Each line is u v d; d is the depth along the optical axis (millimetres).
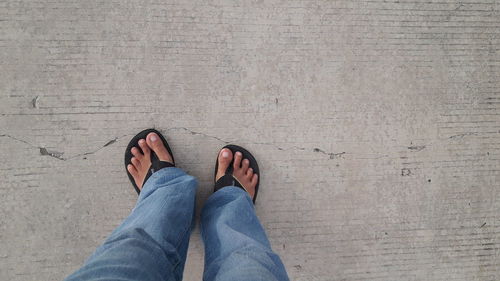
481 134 889
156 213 670
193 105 823
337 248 865
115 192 817
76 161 805
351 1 842
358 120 857
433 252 889
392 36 857
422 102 872
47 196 803
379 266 878
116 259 512
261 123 837
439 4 862
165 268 568
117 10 796
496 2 876
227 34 819
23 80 788
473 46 879
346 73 850
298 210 853
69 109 798
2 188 792
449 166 886
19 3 778
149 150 805
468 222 888
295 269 857
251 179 826
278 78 835
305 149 850
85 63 796
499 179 887
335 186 860
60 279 809
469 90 884
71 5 790
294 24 833
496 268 892
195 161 833
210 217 756
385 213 875
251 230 718
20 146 794
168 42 810
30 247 802
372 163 867
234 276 544
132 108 811
